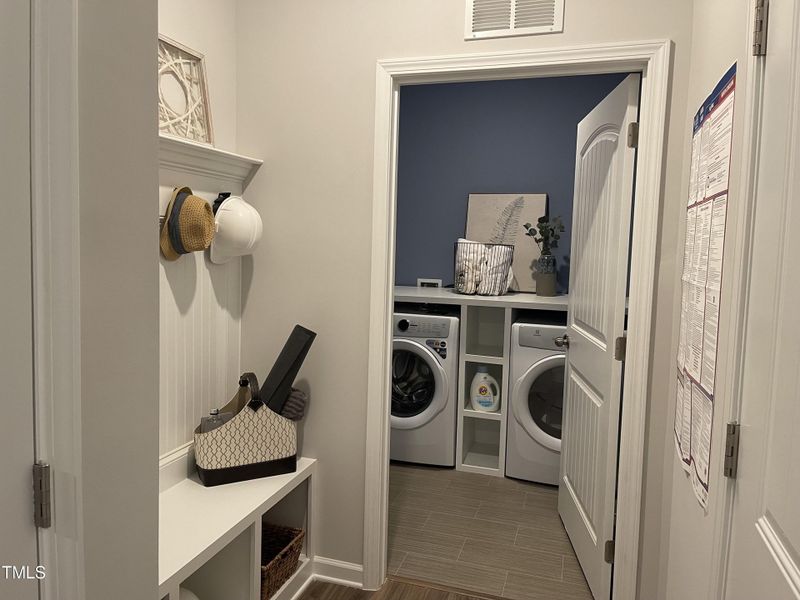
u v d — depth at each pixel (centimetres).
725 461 114
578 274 281
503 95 402
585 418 258
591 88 386
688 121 189
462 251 375
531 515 316
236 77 243
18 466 85
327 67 231
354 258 234
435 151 420
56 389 87
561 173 395
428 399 373
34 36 82
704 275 146
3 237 80
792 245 87
